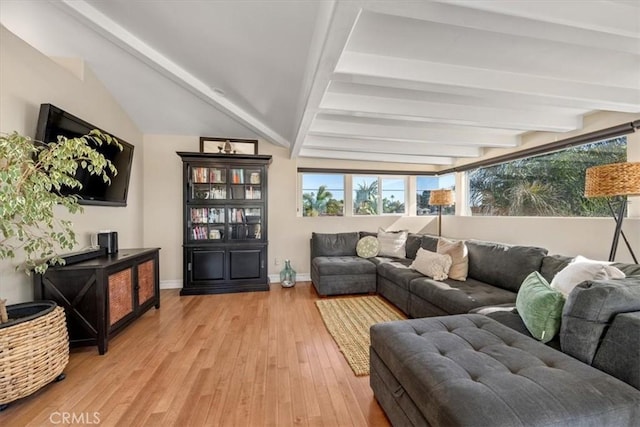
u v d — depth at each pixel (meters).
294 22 1.76
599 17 1.33
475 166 4.18
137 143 3.93
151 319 2.98
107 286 2.33
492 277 2.72
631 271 1.77
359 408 1.64
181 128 4.02
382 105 2.51
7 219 1.63
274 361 2.14
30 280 2.20
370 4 1.20
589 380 1.11
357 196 5.04
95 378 1.93
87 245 2.81
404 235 4.39
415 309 2.88
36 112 2.29
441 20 1.33
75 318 2.22
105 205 3.03
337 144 3.76
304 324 2.85
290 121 3.48
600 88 2.18
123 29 2.45
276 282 4.50
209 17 1.98
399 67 1.90
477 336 1.53
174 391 1.79
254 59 2.33
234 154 3.96
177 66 2.85
